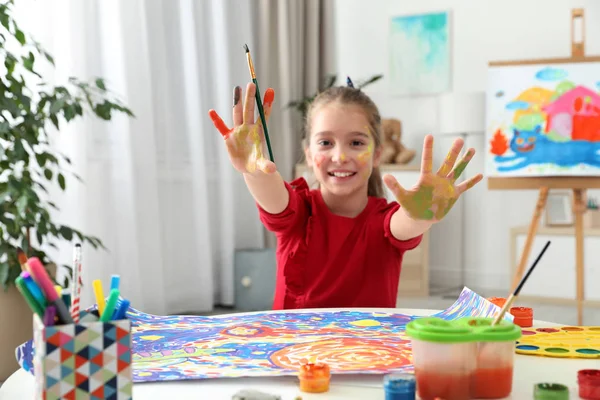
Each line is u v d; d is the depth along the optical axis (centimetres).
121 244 304
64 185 221
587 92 331
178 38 344
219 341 93
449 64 445
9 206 211
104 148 300
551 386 69
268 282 366
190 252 350
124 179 303
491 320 74
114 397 61
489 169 347
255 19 396
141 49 313
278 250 149
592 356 88
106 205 300
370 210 146
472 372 71
